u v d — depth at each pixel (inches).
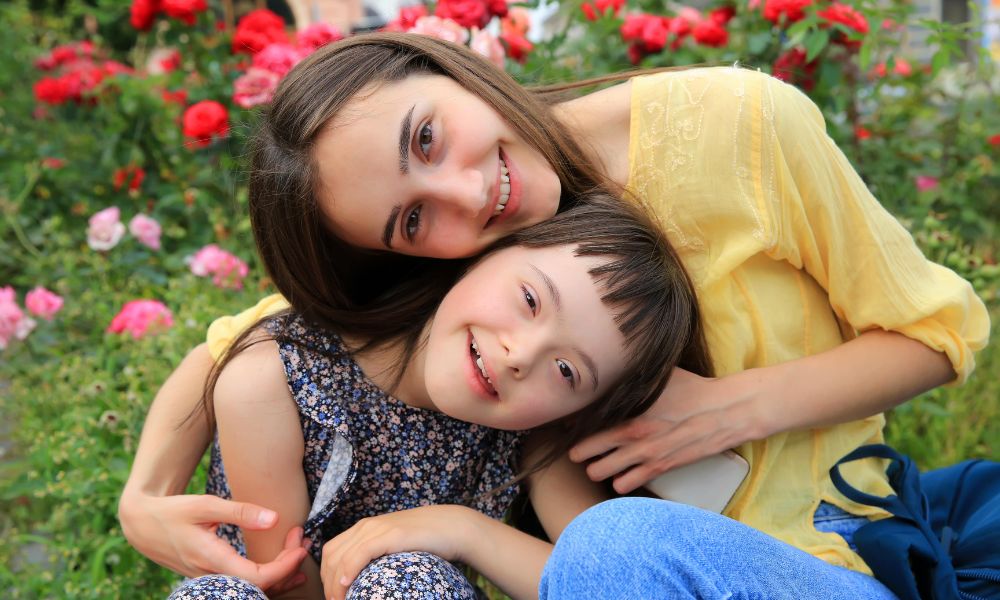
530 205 62.7
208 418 71.2
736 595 49.7
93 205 151.9
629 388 62.5
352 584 57.5
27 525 106.7
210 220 139.6
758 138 64.9
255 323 68.0
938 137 155.9
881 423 73.4
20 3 226.2
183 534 64.6
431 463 67.7
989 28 197.6
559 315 58.5
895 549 60.2
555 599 50.6
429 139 60.1
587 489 69.0
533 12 139.2
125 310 104.4
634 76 70.8
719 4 138.4
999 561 60.4
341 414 65.4
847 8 117.4
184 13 151.3
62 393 106.8
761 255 68.3
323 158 60.9
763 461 67.3
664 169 66.8
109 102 160.6
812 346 69.7
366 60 62.2
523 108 64.0
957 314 67.1
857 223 66.3
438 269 67.0
